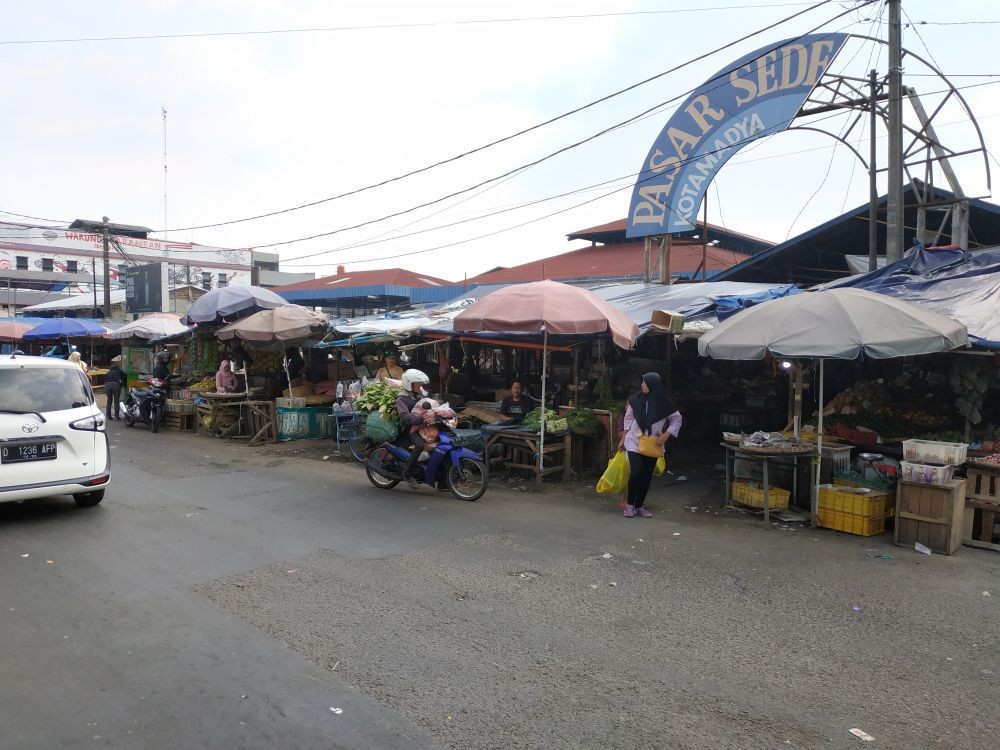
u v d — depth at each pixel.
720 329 7.99
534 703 3.81
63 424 7.51
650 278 16.20
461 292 24.75
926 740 3.50
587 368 13.02
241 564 6.18
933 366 9.12
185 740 3.38
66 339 24.16
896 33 10.95
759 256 17.00
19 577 5.75
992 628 4.93
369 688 3.94
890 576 6.04
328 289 27.88
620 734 3.51
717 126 14.26
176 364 20.34
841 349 7.02
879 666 4.33
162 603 5.21
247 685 3.96
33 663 4.20
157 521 7.69
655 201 15.27
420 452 9.03
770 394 13.33
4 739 3.36
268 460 12.22
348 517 7.99
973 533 7.14
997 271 9.62
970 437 8.27
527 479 10.32
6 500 7.14
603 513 8.34
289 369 16.22
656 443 7.96
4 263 45.97
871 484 7.73
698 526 7.75
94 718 3.57
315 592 5.50
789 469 8.61
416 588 5.62
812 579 5.96
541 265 24.53
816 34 12.84
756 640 4.70
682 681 4.10
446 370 13.86
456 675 4.12
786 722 3.66
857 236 16.89
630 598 5.47
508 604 5.30
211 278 48.94
